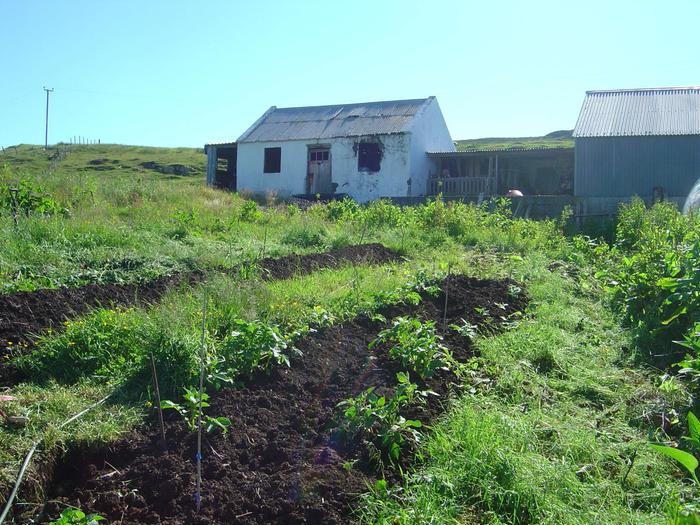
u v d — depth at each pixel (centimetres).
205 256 1012
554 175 3072
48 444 438
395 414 486
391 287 848
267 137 3150
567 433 502
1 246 903
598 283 1021
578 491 430
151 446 459
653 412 550
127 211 1414
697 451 486
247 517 392
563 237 1497
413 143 2934
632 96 2641
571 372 637
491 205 2125
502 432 484
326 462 443
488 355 641
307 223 1482
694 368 565
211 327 622
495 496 422
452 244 1398
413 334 611
